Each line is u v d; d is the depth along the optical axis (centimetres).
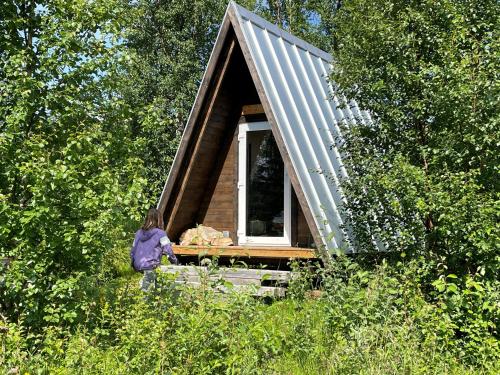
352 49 870
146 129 792
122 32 749
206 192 1255
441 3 784
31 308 651
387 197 753
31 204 638
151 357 543
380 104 821
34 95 688
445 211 680
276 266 1124
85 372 529
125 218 708
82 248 679
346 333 624
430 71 750
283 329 659
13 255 661
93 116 749
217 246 1091
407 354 543
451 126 758
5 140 656
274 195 1157
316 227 947
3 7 708
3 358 511
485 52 732
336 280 702
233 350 540
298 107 1098
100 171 712
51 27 703
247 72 1181
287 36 1245
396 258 771
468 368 599
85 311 674
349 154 911
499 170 693
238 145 1216
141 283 799
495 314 641
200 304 579
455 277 638
